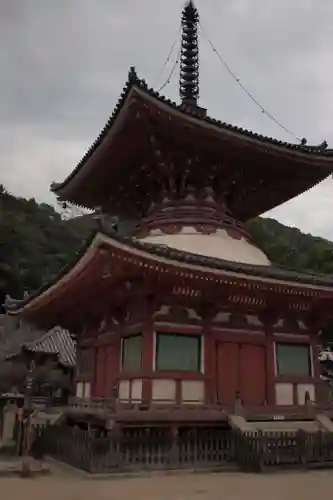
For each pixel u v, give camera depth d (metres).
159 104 18.30
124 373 18.62
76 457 16.56
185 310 18.55
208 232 21.30
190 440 16.70
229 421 17.44
